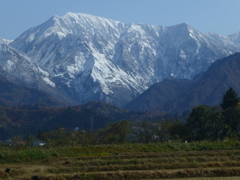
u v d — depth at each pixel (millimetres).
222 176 44156
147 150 65938
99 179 43000
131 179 43094
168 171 44625
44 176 42469
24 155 57719
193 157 54844
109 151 64625
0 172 44406
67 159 55812
